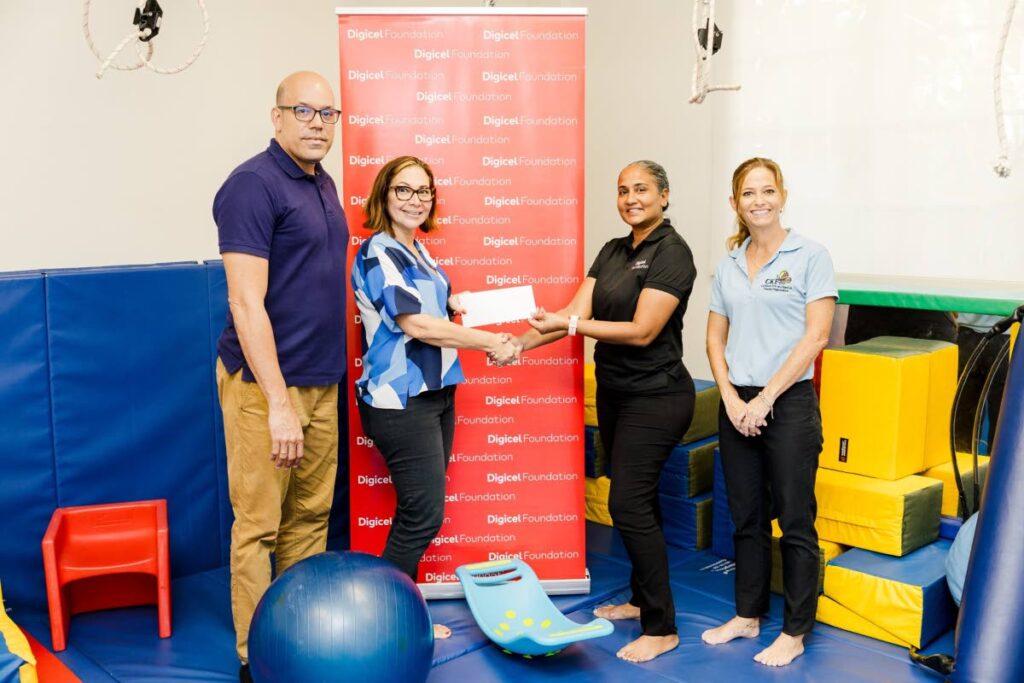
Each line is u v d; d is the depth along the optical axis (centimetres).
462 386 329
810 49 423
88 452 331
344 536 399
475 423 330
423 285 279
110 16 390
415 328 271
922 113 392
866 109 409
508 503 334
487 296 307
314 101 256
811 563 285
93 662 287
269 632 229
